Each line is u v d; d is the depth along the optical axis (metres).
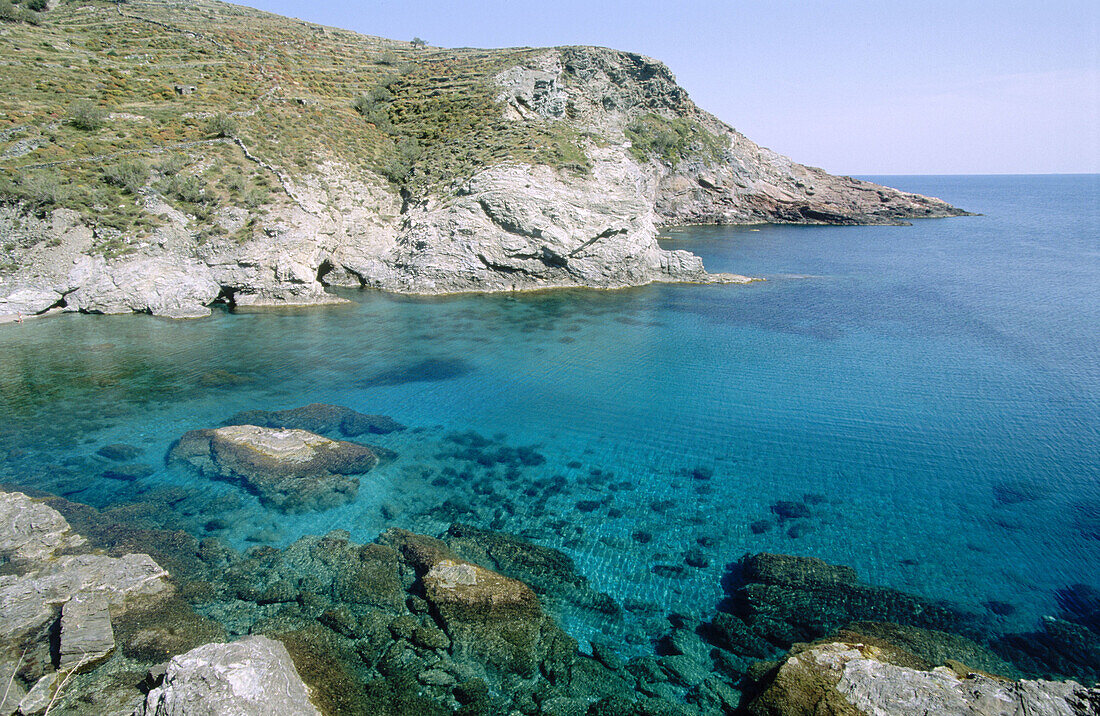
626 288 50.44
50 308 38.12
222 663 11.26
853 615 14.67
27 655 12.34
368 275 48.84
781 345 34.94
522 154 52.41
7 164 38.72
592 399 27.61
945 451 22.77
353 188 51.03
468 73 67.00
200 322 38.00
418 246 47.78
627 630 14.34
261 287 42.00
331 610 14.52
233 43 65.50
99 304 38.09
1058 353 33.16
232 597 14.98
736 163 99.25
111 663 12.49
